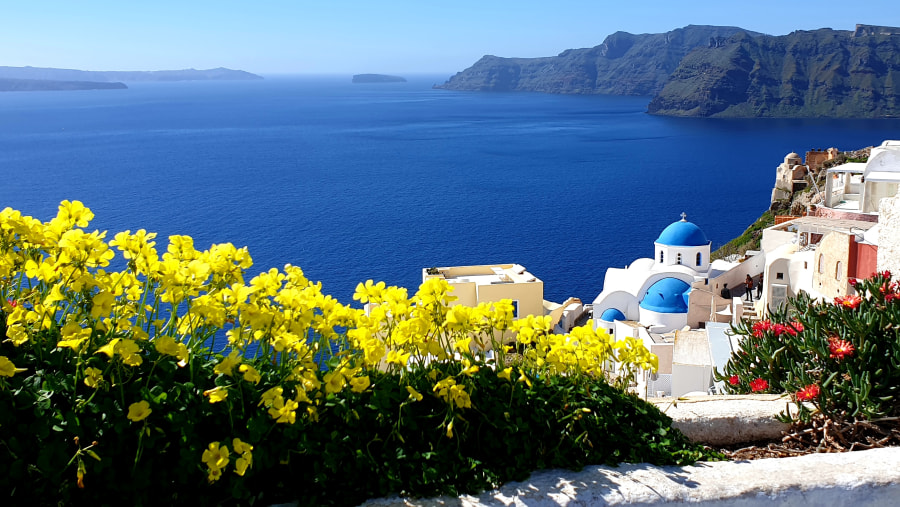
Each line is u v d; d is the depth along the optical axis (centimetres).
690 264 4384
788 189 7075
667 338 3434
